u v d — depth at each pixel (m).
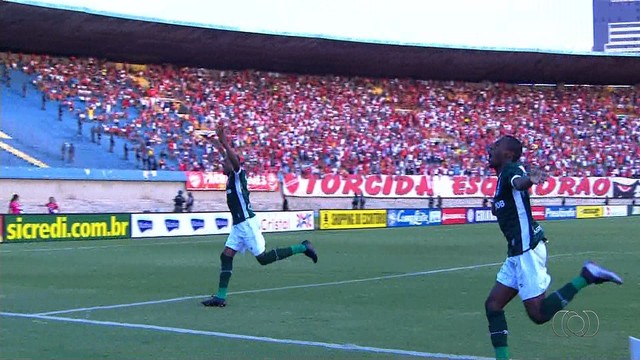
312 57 54.66
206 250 23.19
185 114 48.62
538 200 52.75
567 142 57.66
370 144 52.47
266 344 9.02
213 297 12.11
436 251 23.00
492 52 57.81
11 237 25.83
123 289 14.22
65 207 39.22
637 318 10.87
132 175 41.47
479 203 52.25
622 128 59.91
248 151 47.69
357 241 27.28
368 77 58.91
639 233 31.48
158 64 51.72
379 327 10.18
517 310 11.50
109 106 46.59
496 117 58.84
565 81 63.66
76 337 9.42
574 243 26.02
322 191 47.31
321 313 11.36
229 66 54.06
